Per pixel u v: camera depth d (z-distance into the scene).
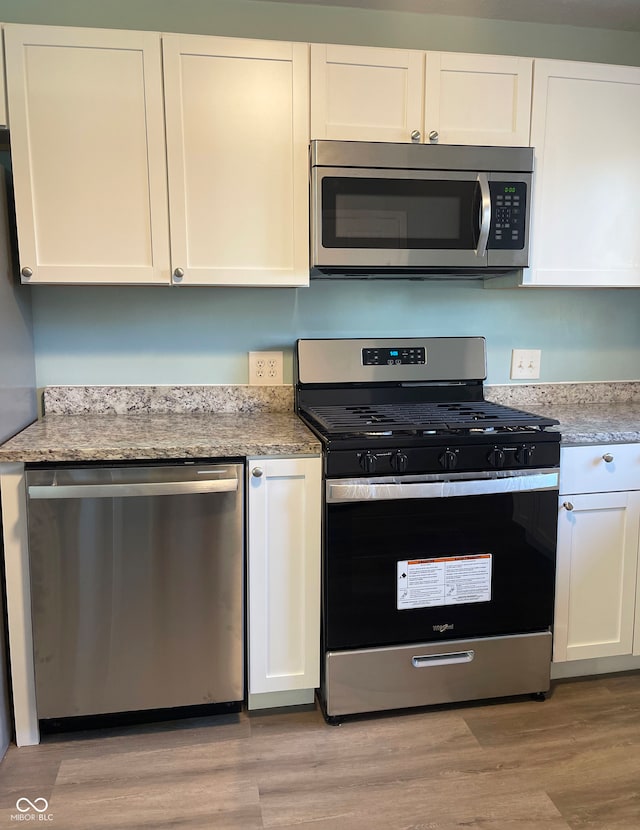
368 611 1.84
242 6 2.11
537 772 1.68
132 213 1.87
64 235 1.85
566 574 1.99
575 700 2.01
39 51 1.76
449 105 1.97
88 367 2.19
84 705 1.79
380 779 1.66
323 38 2.17
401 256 1.97
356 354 2.25
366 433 1.78
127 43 1.79
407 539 1.83
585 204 2.12
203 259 1.92
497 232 2.02
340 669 1.85
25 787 1.62
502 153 2.00
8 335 1.85
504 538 1.90
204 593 1.79
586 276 2.15
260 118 1.88
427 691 1.92
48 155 1.81
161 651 1.80
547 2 2.14
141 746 1.78
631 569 2.04
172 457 1.70
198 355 2.24
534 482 1.87
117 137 1.83
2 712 1.73
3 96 1.77
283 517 1.79
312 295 2.28
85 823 1.50
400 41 2.22
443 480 1.81
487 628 1.93
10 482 1.67
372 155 1.91
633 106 2.11
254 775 1.67
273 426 2.01
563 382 2.52
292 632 1.86
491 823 1.51
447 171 1.97
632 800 1.59
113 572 1.73
